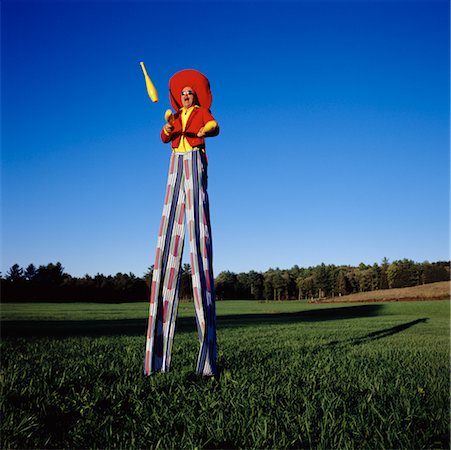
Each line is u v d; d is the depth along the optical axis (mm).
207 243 7227
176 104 7863
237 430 4344
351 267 125000
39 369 7277
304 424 4465
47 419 4840
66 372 6957
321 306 56469
